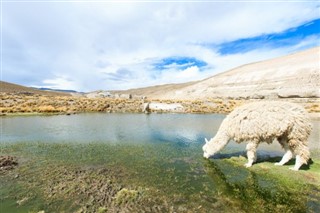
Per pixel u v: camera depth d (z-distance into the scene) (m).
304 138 2.21
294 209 1.58
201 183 2.00
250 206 1.62
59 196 1.74
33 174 2.18
